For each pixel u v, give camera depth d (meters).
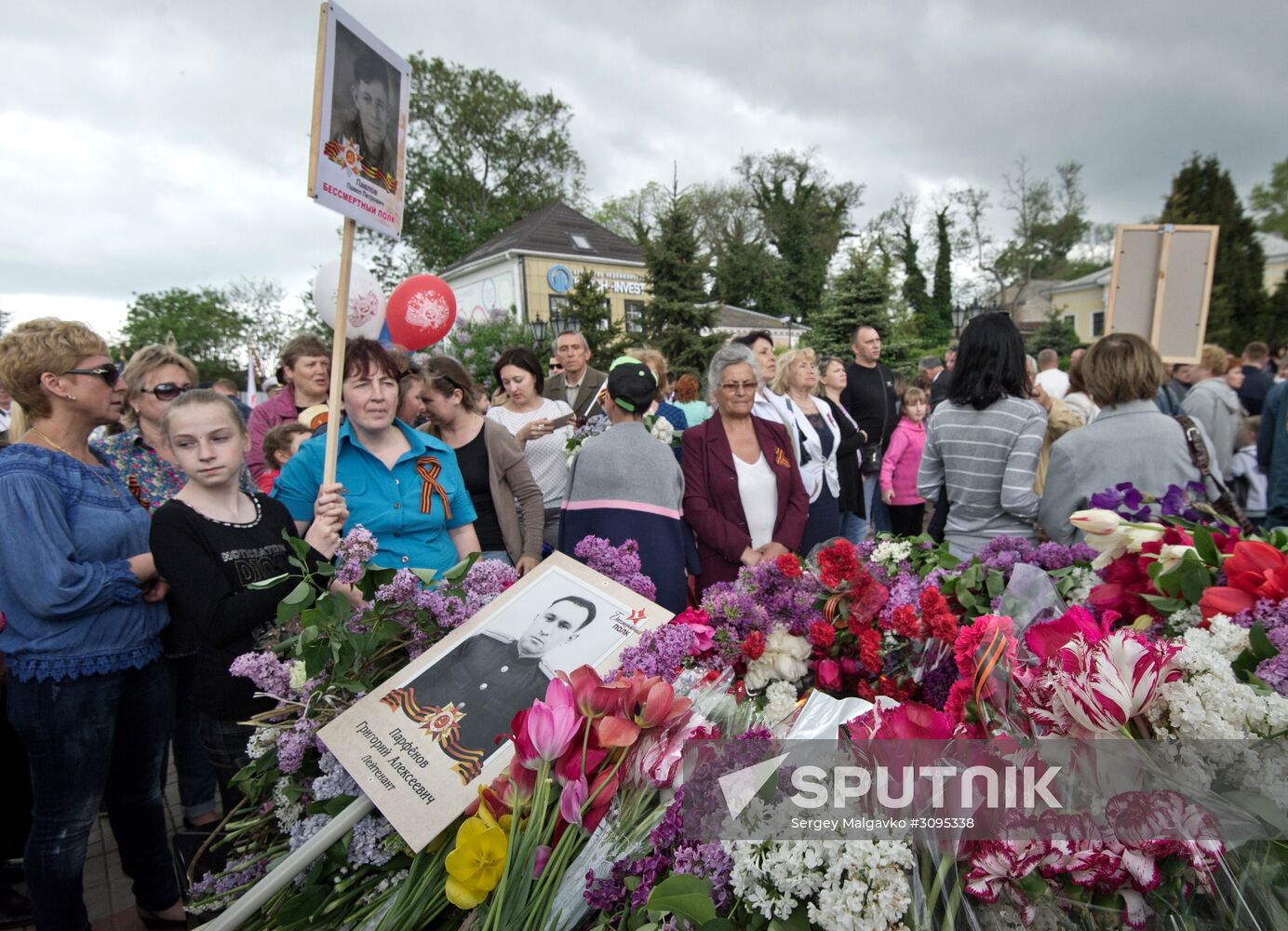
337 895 1.29
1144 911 0.89
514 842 1.11
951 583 1.79
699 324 23.36
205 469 2.05
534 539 3.47
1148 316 4.81
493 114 40.16
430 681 1.42
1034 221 36.97
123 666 2.28
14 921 2.73
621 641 1.46
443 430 3.48
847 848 0.92
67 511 2.22
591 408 5.62
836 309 24.47
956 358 3.01
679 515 2.93
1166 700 0.97
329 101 2.00
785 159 43.12
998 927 0.92
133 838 2.51
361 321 4.17
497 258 28.05
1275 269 34.56
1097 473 2.62
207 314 41.97
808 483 4.31
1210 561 1.58
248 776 1.54
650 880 1.06
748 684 1.60
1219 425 5.54
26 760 2.78
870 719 1.11
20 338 2.26
